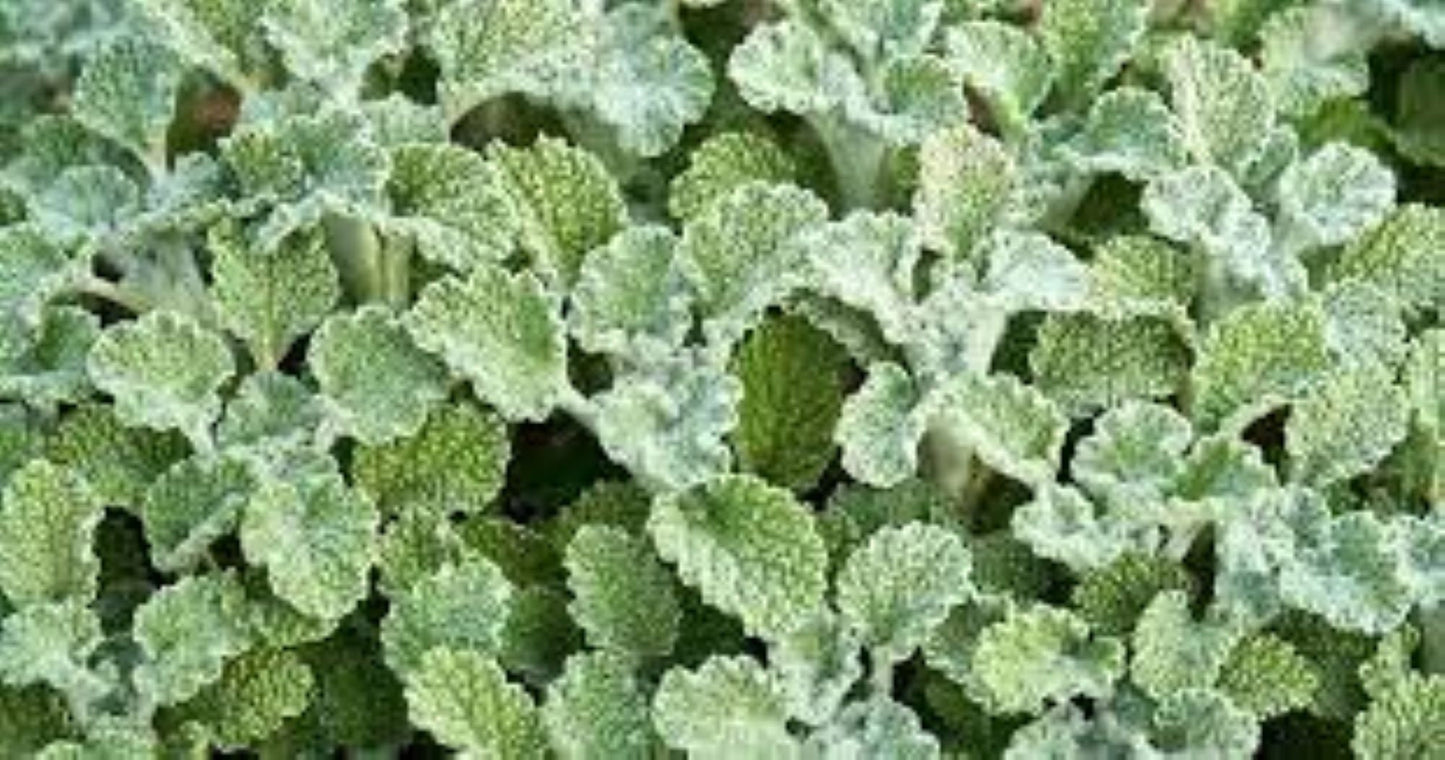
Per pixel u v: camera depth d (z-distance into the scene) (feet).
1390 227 1.82
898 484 1.71
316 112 1.80
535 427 1.85
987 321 1.72
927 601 1.61
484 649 1.61
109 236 1.77
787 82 1.84
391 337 1.71
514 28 1.82
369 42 1.82
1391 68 2.08
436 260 1.76
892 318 1.71
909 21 1.89
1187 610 1.63
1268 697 1.62
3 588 1.62
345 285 1.82
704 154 1.83
